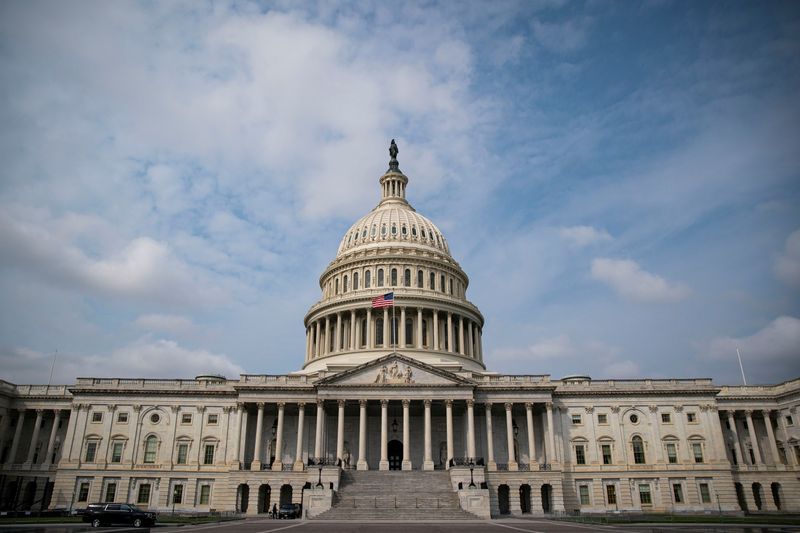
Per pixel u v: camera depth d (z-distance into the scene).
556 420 88.88
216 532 40.50
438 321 107.44
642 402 90.25
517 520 62.06
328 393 83.75
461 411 90.44
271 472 80.31
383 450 81.62
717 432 88.44
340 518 62.09
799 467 89.25
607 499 85.19
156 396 88.88
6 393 91.00
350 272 113.12
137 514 49.50
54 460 91.12
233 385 88.38
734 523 54.69
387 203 129.38
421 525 50.53
